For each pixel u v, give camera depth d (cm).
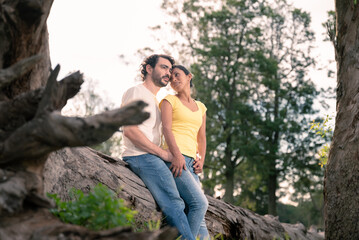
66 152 323
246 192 3003
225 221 453
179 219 335
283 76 2809
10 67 202
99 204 206
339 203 412
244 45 2795
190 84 390
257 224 517
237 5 2811
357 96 427
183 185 353
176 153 351
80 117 181
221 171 2625
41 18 214
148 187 351
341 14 461
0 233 158
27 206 186
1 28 208
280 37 2875
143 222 333
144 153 353
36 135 180
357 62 438
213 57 2758
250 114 2586
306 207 3481
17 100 204
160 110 379
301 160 2530
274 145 2517
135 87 367
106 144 1939
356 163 405
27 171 194
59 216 208
